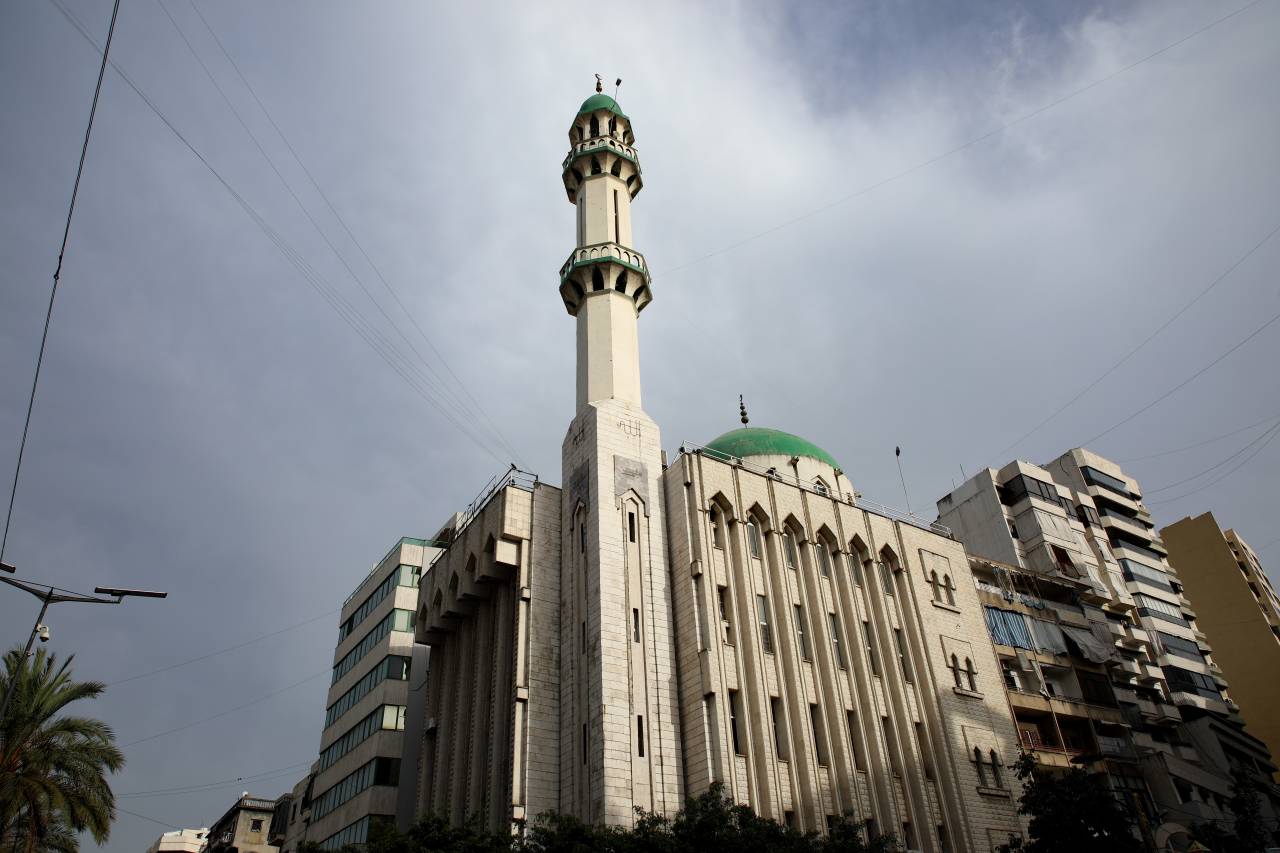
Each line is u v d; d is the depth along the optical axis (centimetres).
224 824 9975
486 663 4875
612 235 5838
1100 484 8425
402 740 6081
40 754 4450
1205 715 6862
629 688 4091
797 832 3409
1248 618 9150
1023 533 7212
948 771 4691
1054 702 5644
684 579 4472
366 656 6838
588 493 4678
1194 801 5688
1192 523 9881
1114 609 7181
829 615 4847
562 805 4034
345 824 6088
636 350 5428
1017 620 5906
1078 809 4003
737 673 4259
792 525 4997
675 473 4812
